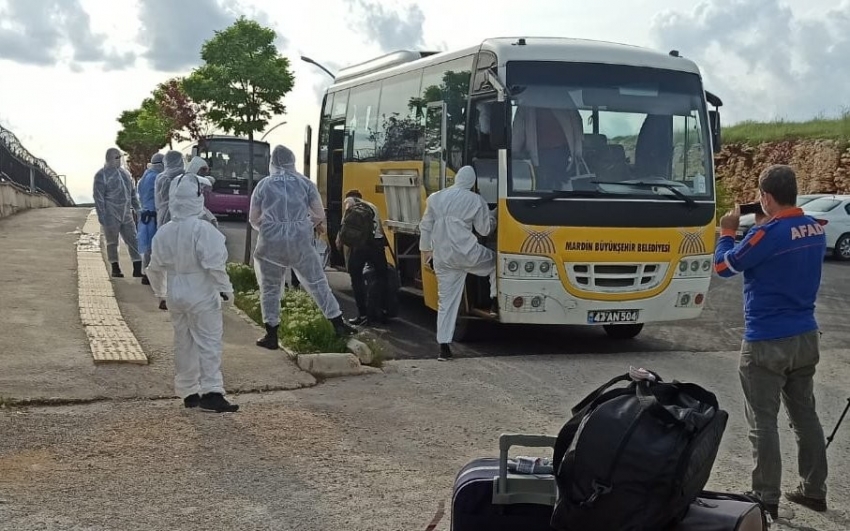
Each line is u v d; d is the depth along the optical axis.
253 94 24.27
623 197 11.02
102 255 18.86
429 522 5.84
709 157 11.57
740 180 38.94
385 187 14.77
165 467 6.70
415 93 13.76
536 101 11.09
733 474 7.00
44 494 6.09
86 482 6.34
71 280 14.73
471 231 10.98
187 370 8.14
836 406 9.23
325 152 18.53
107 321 11.36
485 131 11.50
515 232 10.84
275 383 9.15
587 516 4.16
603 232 10.94
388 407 8.60
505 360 11.05
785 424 8.49
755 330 6.02
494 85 11.09
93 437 7.29
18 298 12.69
